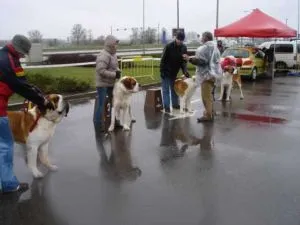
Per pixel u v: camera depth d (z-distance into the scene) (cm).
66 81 1347
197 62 908
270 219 447
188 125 915
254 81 1903
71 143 754
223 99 1315
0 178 510
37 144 554
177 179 570
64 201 494
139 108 1116
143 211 467
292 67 2359
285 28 1839
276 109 1140
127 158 668
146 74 1859
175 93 1066
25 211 466
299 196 511
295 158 671
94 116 909
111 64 839
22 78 486
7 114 542
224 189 533
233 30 1842
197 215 457
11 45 474
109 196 509
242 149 725
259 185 548
